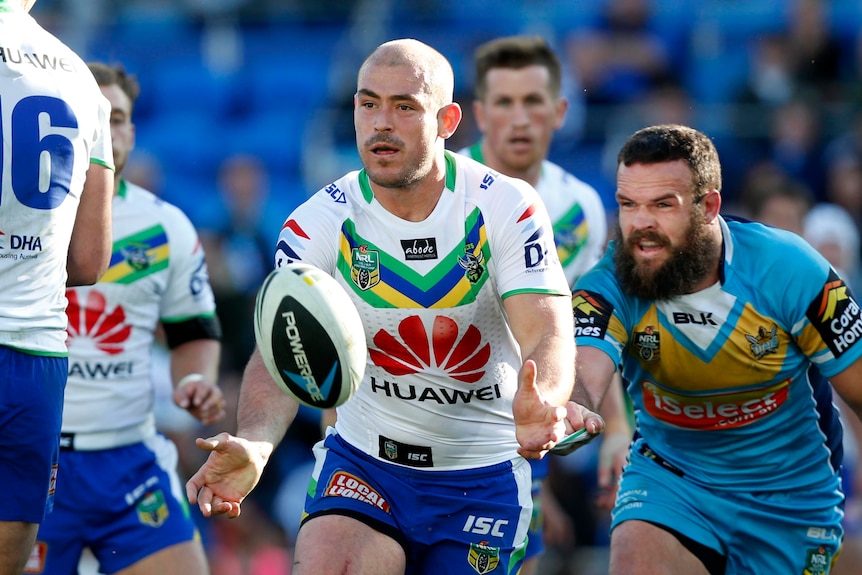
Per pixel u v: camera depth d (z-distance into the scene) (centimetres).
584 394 1673
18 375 1559
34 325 1568
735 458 1927
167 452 2345
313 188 4869
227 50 5566
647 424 1998
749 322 1817
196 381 2302
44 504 1608
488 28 5447
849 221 4194
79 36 5572
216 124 5344
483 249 1642
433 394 1700
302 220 1655
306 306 1446
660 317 1839
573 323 1667
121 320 2250
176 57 5562
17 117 1530
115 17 5688
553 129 2655
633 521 1914
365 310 1658
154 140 5303
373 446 1744
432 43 5381
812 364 1917
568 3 5444
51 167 1556
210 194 5041
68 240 1616
